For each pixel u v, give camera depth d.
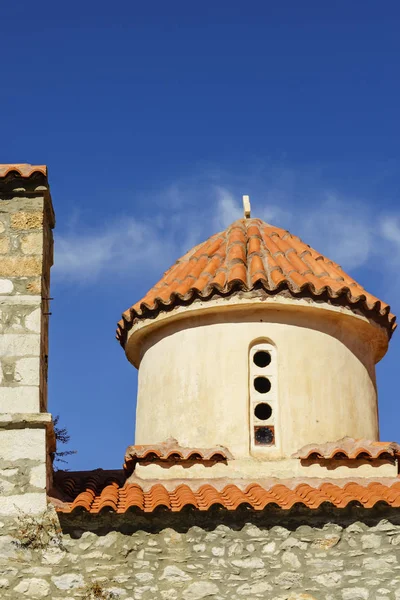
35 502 13.14
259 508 13.28
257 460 14.55
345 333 15.77
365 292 16.06
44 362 14.41
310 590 13.12
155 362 16.00
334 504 13.34
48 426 13.50
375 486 14.03
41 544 13.05
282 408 14.96
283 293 15.15
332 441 14.97
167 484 14.28
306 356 15.30
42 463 13.28
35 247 14.24
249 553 13.24
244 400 15.02
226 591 13.06
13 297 13.97
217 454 14.48
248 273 15.70
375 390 16.28
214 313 15.51
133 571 13.09
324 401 15.17
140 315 15.93
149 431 15.70
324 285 15.27
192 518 13.35
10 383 13.56
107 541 13.16
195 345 15.52
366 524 13.41
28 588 12.89
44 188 14.45
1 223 14.32
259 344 15.39
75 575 12.98
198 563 13.17
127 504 13.21
